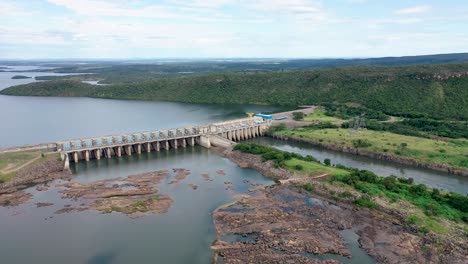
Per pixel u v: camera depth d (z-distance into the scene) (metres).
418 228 100.88
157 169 160.75
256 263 86.75
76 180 145.25
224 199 124.38
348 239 98.06
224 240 97.44
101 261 89.12
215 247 93.81
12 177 138.38
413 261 87.69
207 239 98.12
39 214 113.00
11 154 155.88
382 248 93.19
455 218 104.50
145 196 126.81
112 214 112.81
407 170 160.12
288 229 102.69
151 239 98.50
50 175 147.38
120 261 88.88
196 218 110.19
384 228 102.75
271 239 97.25
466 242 93.44
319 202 120.88
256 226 104.19
